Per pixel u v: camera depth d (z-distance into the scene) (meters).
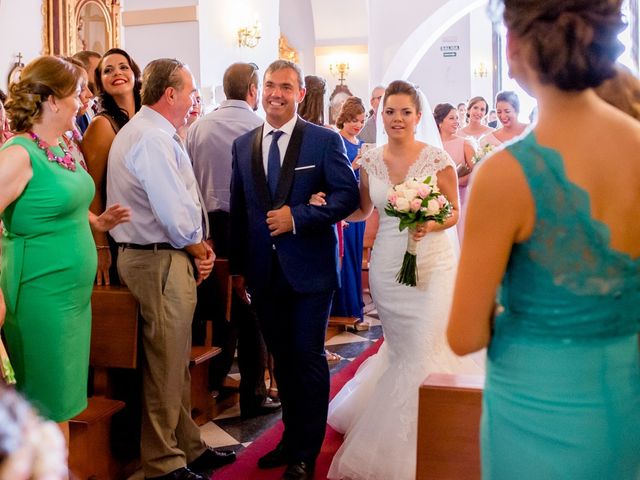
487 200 1.49
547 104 1.51
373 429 3.62
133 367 3.49
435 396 2.32
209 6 9.38
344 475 3.63
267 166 3.65
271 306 3.69
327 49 16.75
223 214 4.53
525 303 1.51
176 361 3.52
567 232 1.46
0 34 8.06
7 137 3.70
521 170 1.47
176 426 3.68
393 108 3.77
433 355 3.67
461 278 1.53
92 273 3.08
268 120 3.67
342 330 6.86
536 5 1.45
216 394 4.81
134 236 3.48
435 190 3.53
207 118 4.57
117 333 3.52
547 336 1.50
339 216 3.55
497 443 1.57
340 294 6.77
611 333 1.49
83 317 3.08
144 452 3.53
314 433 3.59
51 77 2.87
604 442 1.48
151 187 3.35
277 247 3.58
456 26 18.88
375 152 3.90
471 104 8.14
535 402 1.50
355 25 16.55
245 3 10.27
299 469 3.54
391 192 3.58
